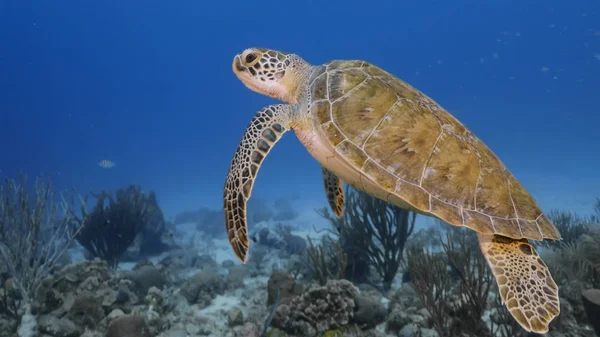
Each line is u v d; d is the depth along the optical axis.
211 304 8.76
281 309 6.18
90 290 7.36
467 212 3.53
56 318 6.81
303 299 6.20
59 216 14.61
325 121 3.97
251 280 10.84
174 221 24.52
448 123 4.12
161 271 10.16
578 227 11.25
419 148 3.71
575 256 7.89
